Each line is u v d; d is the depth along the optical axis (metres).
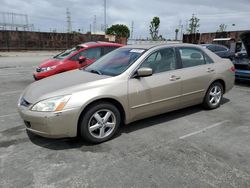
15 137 4.09
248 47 8.74
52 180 2.90
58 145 3.79
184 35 34.25
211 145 3.81
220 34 29.34
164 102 4.50
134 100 4.09
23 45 29.30
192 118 5.01
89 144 3.83
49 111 3.43
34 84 4.27
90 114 3.68
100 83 3.83
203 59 5.29
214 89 5.50
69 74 4.50
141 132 4.30
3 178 2.93
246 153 3.56
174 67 4.69
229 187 2.77
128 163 3.27
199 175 3.00
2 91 7.48
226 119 4.96
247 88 8.04
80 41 33.50
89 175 3.00
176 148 3.71
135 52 4.50
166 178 2.94
